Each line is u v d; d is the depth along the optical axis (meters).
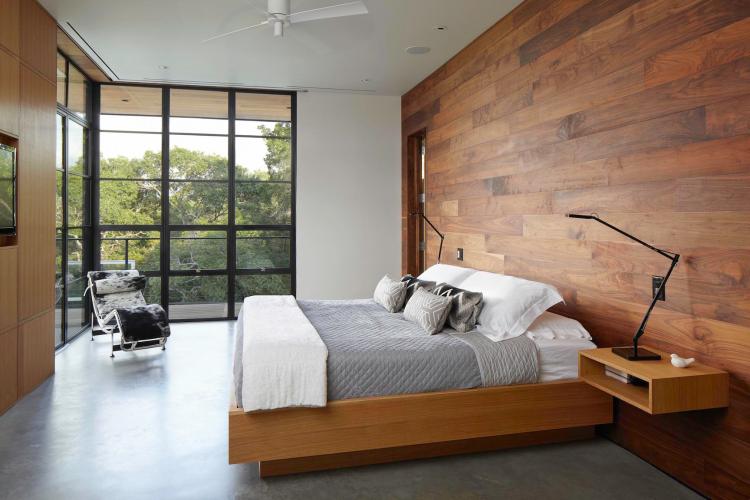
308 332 2.89
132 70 5.56
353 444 2.61
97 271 5.61
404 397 2.66
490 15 4.09
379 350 2.76
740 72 2.23
